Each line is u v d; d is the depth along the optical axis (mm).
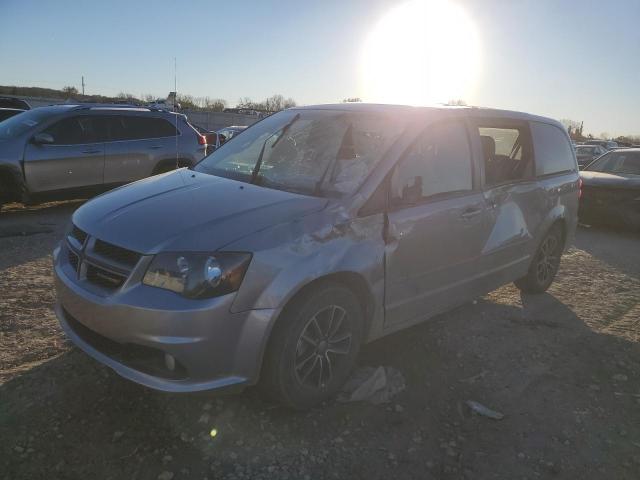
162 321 2637
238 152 4246
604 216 9242
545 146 5145
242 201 3197
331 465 2756
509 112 4758
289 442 2904
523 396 3521
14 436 2803
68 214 8836
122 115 9367
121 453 2734
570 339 4449
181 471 2643
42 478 2535
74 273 3102
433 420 3197
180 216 2996
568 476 2771
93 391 3238
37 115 8742
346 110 4176
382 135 3688
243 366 2789
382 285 3365
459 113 4133
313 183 3459
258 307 2762
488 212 4180
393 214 3393
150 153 9570
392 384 3516
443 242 3764
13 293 4797
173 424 2982
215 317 2672
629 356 4176
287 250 2859
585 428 3193
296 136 4059
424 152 3715
